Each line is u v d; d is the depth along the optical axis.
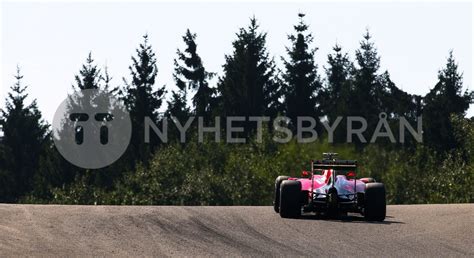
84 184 199.12
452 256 41.81
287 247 44.03
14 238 41.31
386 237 48.62
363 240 47.19
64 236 43.38
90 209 55.19
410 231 51.47
